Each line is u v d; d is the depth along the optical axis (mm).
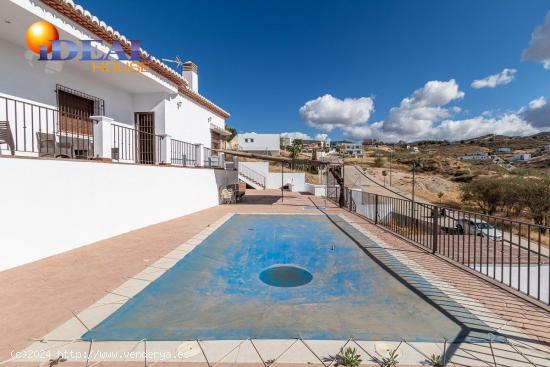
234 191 15180
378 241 6879
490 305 3473
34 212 4801
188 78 15039
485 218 4703
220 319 3205
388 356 2422
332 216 10625
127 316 3127
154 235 7000
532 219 26766
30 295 3535
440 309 3379
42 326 2822
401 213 8555
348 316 3324
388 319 3213
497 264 6066
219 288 4371
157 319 3115
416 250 6102
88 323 2902
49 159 5070
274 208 12719
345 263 5574
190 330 2854
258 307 3637
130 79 9336
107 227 6586
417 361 2371
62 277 4152
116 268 4586
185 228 7910
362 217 10508
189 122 13070
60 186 5312
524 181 28344
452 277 4469
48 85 7484
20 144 6805
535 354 2463
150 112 10891
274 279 4969
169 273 4520
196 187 11391
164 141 9586
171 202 9461
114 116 9969
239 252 6398
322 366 2270
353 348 2529
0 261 4297
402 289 4066
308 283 4727
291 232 8156
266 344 2580
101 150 6730
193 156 12578
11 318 2969
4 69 6461
